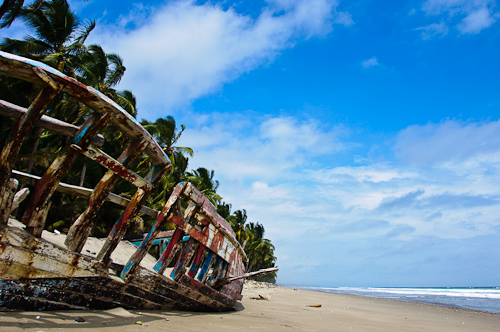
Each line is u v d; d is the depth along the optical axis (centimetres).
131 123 380
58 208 1670
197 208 550
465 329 912
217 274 671
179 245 536
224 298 664
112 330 343
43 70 309
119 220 429
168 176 2162
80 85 331
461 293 5781
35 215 350
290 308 1005
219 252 636
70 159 355
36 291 357
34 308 360
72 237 389
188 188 512
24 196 404
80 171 1795
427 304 2288
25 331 290
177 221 512
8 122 1150
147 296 494
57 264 370
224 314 650
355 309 1300
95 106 350
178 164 2480
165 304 534
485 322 1191
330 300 1817
